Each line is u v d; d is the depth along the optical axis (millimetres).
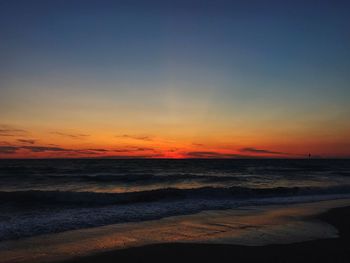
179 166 73750
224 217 13172
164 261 7594
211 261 7582
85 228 11148
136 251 8352
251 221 12289
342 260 7574
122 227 11305
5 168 55625
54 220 12461
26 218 13211
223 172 49906
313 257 7789
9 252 8352
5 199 19188
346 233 10250
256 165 82062
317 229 10828
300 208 15664
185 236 9945
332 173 47344
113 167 64875
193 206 16234
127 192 21797
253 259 7691
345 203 17609
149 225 11625
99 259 7754
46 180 32875
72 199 19453
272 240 9383
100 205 17703
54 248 8695
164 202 18250
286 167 69062
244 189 22688
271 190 23016
